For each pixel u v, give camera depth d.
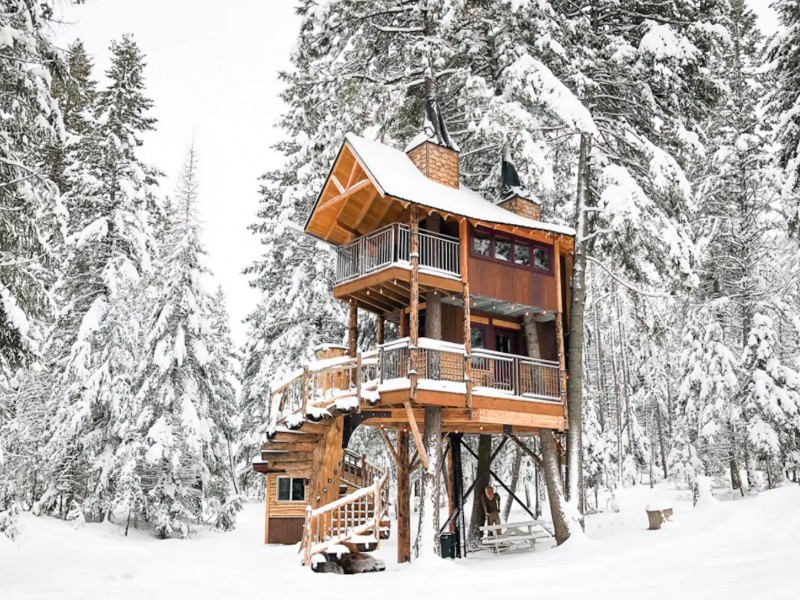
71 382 28.33
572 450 21.56
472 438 33.53
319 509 17.16
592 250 25.53
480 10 23.95
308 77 25.47
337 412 18.39
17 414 22.47
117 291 29.02
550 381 20.70
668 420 46.41
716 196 31.36
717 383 29.05
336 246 21.80
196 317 30.83
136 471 28.11
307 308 31.64
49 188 15.31
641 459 50.44
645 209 21.19
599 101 25.03
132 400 28.62
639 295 25.03
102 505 27.48
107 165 31.05
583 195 23.88
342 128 24.27
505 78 21.98
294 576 14.74
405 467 20.98
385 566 18.22
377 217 21.61
